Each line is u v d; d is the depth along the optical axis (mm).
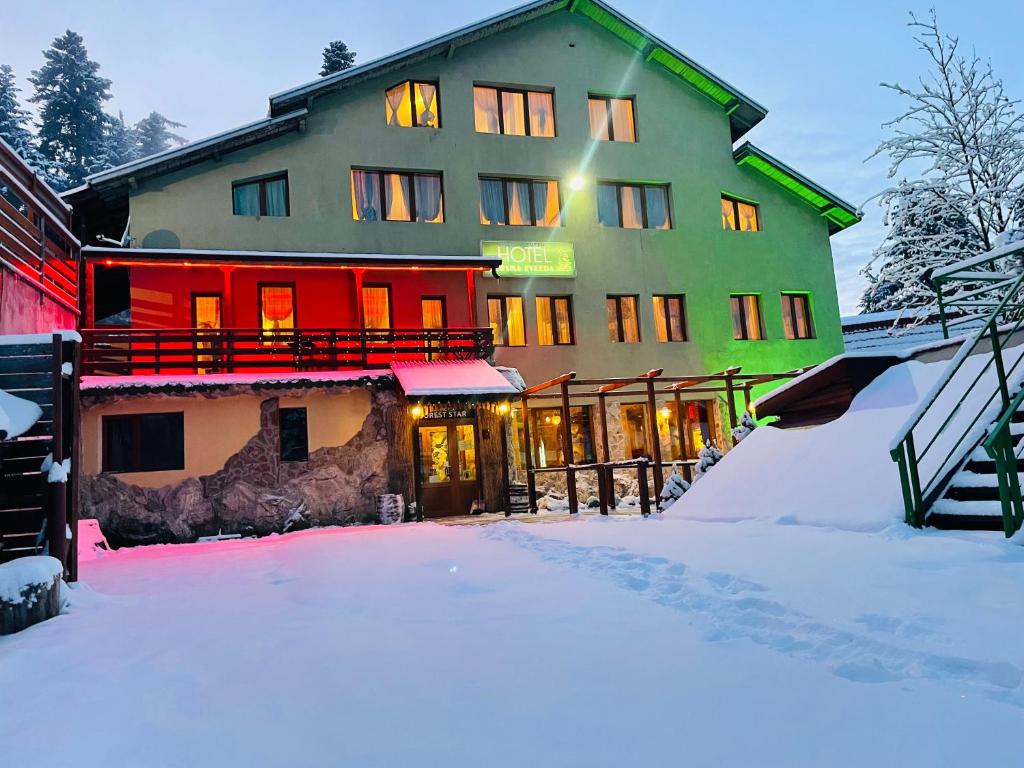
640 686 3826
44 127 48125
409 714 3631
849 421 10617
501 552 9812
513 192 24141
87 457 16844
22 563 7000
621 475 22578
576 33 25672
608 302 24500
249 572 9633
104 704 4086
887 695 3439
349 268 20109
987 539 6621
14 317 12344
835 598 5238
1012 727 2977
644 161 25609
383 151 22625
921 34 22250
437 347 20188
